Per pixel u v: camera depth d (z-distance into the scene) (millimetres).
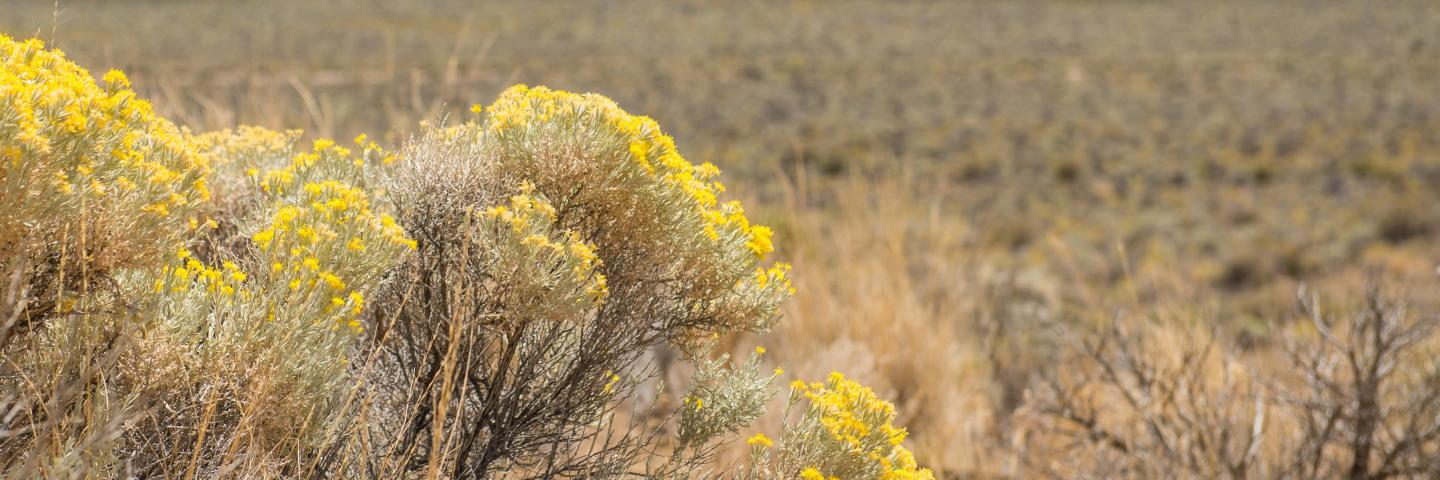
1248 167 33719
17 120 1349
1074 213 27625
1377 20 82438
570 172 1914
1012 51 74500
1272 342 4930
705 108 48750
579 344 2104
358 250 1621
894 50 75938
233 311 1600
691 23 90438
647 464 2141
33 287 1511
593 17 91938
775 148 37594
